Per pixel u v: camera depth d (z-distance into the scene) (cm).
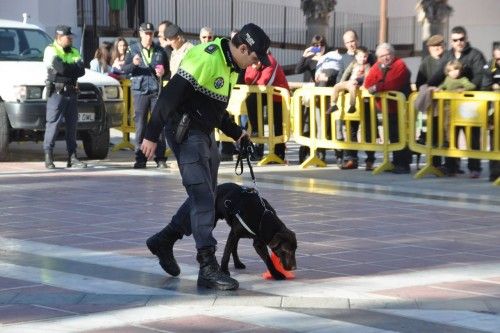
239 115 1858
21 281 910
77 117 1780
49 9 3080
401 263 994
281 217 1267
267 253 905
